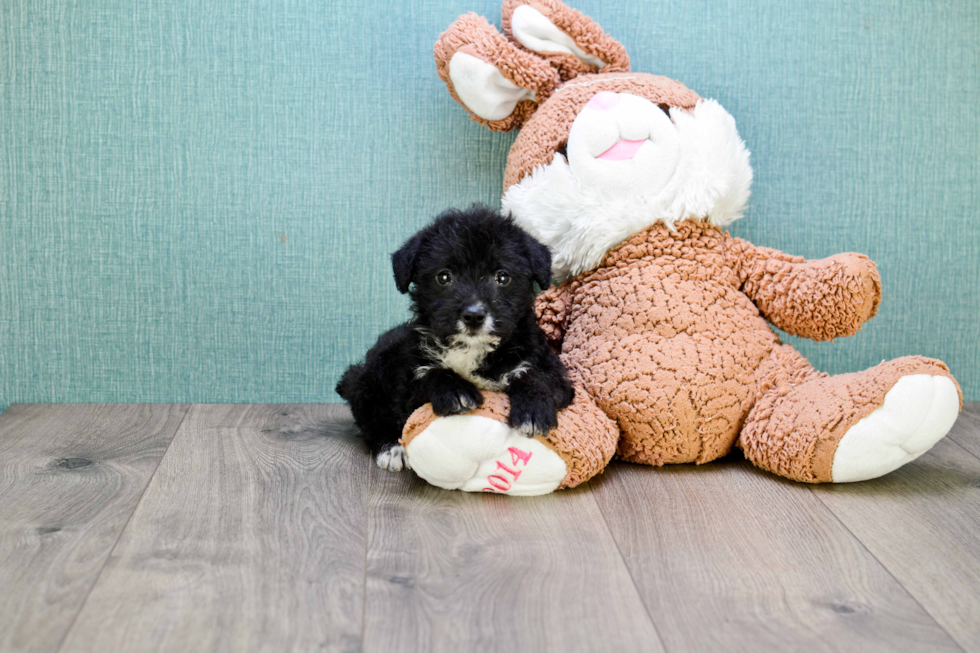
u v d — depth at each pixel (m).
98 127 2.35
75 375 2.46
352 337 2.48
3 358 2.44
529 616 1.29
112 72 2.33
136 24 2.32
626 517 1.68
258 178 2.40
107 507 1.69
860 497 1.79
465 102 2.21
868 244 2.48
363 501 1.75
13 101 2.33
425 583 1.39
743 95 2.41
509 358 1.79
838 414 1.80
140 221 2.39
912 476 1.92
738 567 1.46
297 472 1.92
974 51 2.42
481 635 1.24
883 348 2.53
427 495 1.79
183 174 2.38
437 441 1.72
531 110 2.26
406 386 1.83
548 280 1.80
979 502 1.77
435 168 2.42
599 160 1.99
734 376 1.94
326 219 2.42
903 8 2.39
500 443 1.72
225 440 2.14
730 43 2.39
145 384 2.47
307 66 2.36
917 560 1.50
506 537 1.58
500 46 2.13
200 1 2.32
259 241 2.42
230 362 2.47
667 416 1.89
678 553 1.52
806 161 2.44
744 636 1.24
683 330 1.95
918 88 2.43
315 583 1.38
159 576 1.40
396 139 2.40
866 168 2.45
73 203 2.38
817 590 1.38
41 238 2.39
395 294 2.46
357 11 2.35
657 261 2.00
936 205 2.48
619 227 1.98
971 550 1.54
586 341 2.02
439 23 2.36
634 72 2.29
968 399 2.54
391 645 1.21
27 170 2.36
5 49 2.30
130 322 2.44
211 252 2.42
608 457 1.86
